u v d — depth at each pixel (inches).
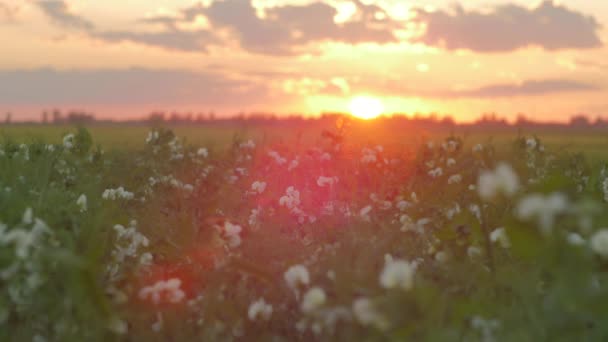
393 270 104.0
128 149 345.7
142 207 229.6
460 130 909.8
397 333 97.2
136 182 278.2
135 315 122.5
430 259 150.9
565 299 95.1
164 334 124.5
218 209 212.4
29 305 113.0
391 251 163.0
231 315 127.2
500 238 138.9
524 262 129.7
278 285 131.6
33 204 160.7
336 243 159.2
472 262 136.5
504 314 108.8
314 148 316.5
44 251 113.4
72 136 287.4
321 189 236.7
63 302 110.9
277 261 152.7
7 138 275.6
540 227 97.2
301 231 192.9
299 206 212.4
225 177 283.7
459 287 122.4
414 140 331.9
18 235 118.7
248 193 245.4
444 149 303.7
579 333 96.8
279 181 273.7
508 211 145.9
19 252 115.6
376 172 269.7
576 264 95.7
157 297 128.2
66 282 110.0
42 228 124.3
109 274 129.1
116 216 180.9
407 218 182.9
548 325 98.6
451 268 129.6
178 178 295.6
